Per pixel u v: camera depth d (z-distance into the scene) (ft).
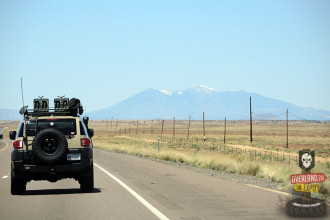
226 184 108.17
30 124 88.28
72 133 88.12
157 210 70.08
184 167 178.60
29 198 84.94
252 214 65.77
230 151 402.72
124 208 72.23
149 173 142.20
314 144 650.84
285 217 63.00
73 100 92.32
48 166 85.71
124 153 317.63
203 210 69.77
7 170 158.10
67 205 75.87
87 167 87.81
